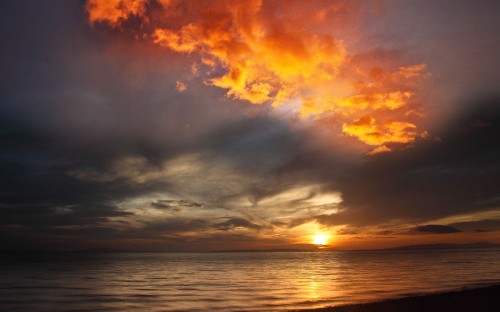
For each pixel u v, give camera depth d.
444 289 47.69
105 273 92.56
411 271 88.94
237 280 71.31
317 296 43.00
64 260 178.75
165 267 127.31
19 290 52.28
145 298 43.75
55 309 35.62
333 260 192.38
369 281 63.69
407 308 25.86
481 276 69.31
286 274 88.12
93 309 35.56
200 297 44.25
